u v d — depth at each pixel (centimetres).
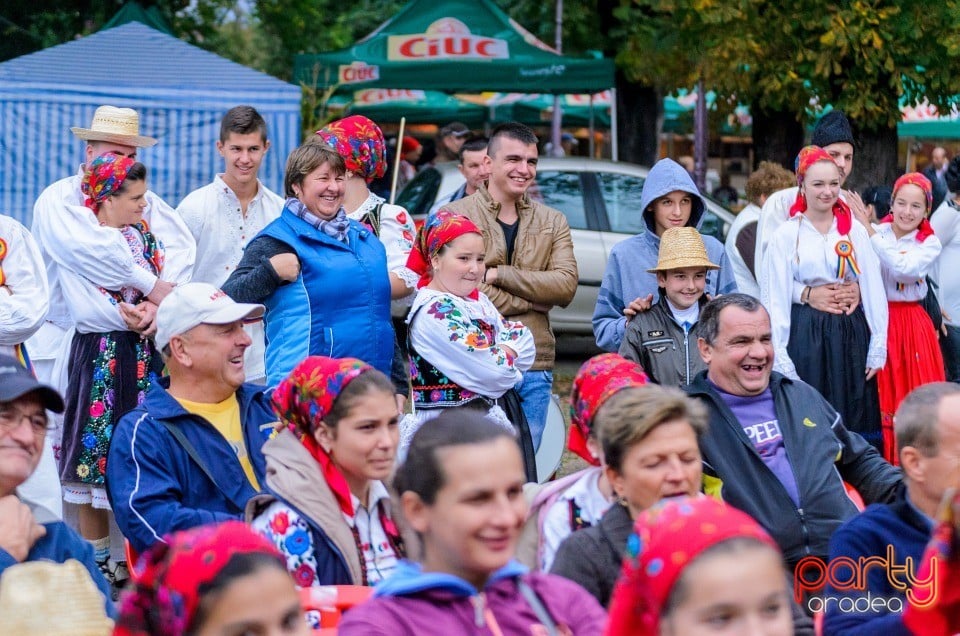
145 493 539
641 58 1717
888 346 846
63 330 775
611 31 1808
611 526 445
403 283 753
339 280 684
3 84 1355
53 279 771
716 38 1531
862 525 451
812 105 1608
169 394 568
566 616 357
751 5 1492
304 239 687
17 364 433
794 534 554
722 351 577
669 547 292
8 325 669
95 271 736
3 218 677
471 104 2500
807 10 1473
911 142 2939
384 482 488
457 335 675
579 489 477
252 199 842
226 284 672
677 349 733
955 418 433
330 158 689
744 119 2314
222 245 828
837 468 591
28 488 616
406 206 1447
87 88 1377
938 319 906
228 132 821
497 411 688
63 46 1447
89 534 752
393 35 1750
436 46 1750
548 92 1783
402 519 356
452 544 336
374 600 344
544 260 819
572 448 521
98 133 855
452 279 694
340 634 339
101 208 759
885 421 837
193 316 559
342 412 469
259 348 769
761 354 573
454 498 333
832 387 803
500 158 811
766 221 841
